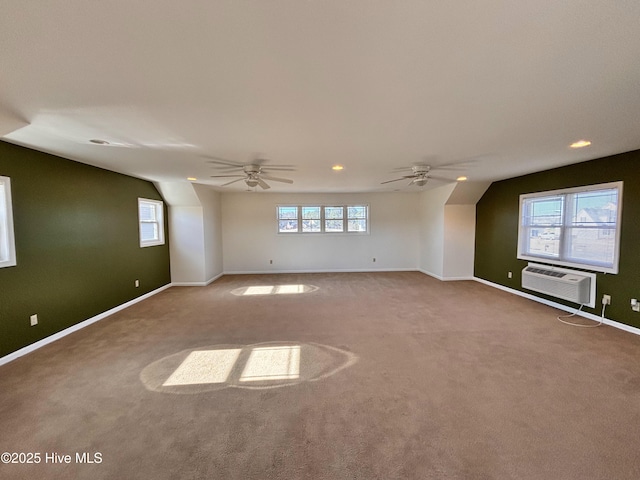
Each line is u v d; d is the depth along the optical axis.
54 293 3.49
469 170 4.66
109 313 4.42
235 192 7.57
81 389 2.42
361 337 3.51
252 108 2.07
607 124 2.47
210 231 6.81
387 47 1.37
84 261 3.96
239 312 4.52
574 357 2.93
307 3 1.08
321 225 7.95
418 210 7.96
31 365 2.85
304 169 4.41
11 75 1.57
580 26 1.22
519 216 5.34
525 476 1.58
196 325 3.95
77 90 1.77
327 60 1.47
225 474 1.60
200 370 2.74
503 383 2.48
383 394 2.34
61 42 1.29
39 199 3.30
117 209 4.64
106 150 3.23
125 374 2.67
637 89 1.82
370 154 3.47
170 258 6.37
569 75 1.65
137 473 1.61
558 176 4.46
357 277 7.26
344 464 1.67
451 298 5.26
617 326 3.68
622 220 3.59
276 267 7.89
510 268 5.64
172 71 1.56
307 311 4.55
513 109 2.14
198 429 1.95
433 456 1.72
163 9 1.09
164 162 3.86
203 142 2.91
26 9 1.07
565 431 1.91
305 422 2.02
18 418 2.06
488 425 1.98
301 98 1.92
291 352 3.12
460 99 1.96
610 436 1.86
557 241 4.57
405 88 1.79
